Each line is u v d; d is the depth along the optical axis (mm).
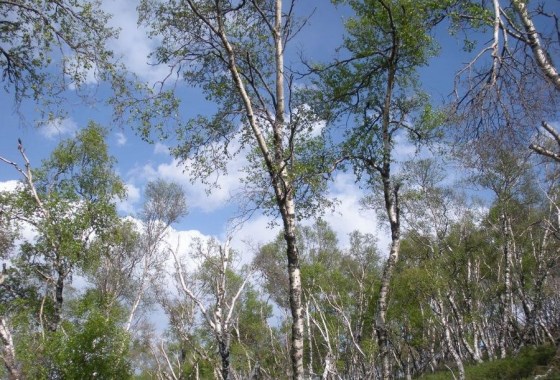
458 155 9742
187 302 17953
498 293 30312
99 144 22906
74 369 15945
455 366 29078
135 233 25562
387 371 14289
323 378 17531
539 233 28188
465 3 11383
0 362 16516
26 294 20938
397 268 30641
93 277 24109
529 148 8547
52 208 20688
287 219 12453
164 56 13328
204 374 21922
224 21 13328
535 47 9602
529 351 21125
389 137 15875
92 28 13609
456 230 31719
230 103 14117
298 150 13023
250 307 29766
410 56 15477
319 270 30203
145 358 26531
